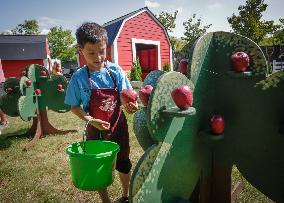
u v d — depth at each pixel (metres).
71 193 3.22
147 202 1.72
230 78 1.94
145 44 17.58
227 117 2.01
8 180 3.65
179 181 1.92
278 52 15.95
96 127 2.47
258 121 1.88
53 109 6.00
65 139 5.61
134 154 4.25
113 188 3.21
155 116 1.62
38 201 3.08
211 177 2.17
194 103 1.89
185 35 29.95
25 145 5.15
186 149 1.91
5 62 26.78
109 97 2.61
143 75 19.00
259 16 21.91
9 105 6.19
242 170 2.03
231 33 1.87
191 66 1.83
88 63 2.61
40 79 5.94
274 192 1.92
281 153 1.82
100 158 1.97
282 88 1.75
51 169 3.94
